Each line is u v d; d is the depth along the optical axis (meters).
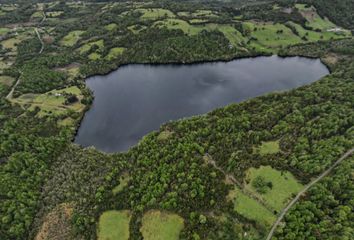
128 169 139.75
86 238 114.31
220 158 132.00
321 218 101.62
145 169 133.88
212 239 104.50
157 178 126.12
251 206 111.81
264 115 156.38
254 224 106.94
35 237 118.75
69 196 129.75
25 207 126.25
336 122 142.00
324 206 105.31
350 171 114.00
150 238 109.12
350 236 93.25
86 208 124.06
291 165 124.44
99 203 125.06
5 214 122.94
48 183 138.25
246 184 119.31
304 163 123.19
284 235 100.12
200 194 116.06
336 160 123.88
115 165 143.00
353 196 104.81
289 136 141.25
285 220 104.56
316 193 109.31
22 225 120.94
